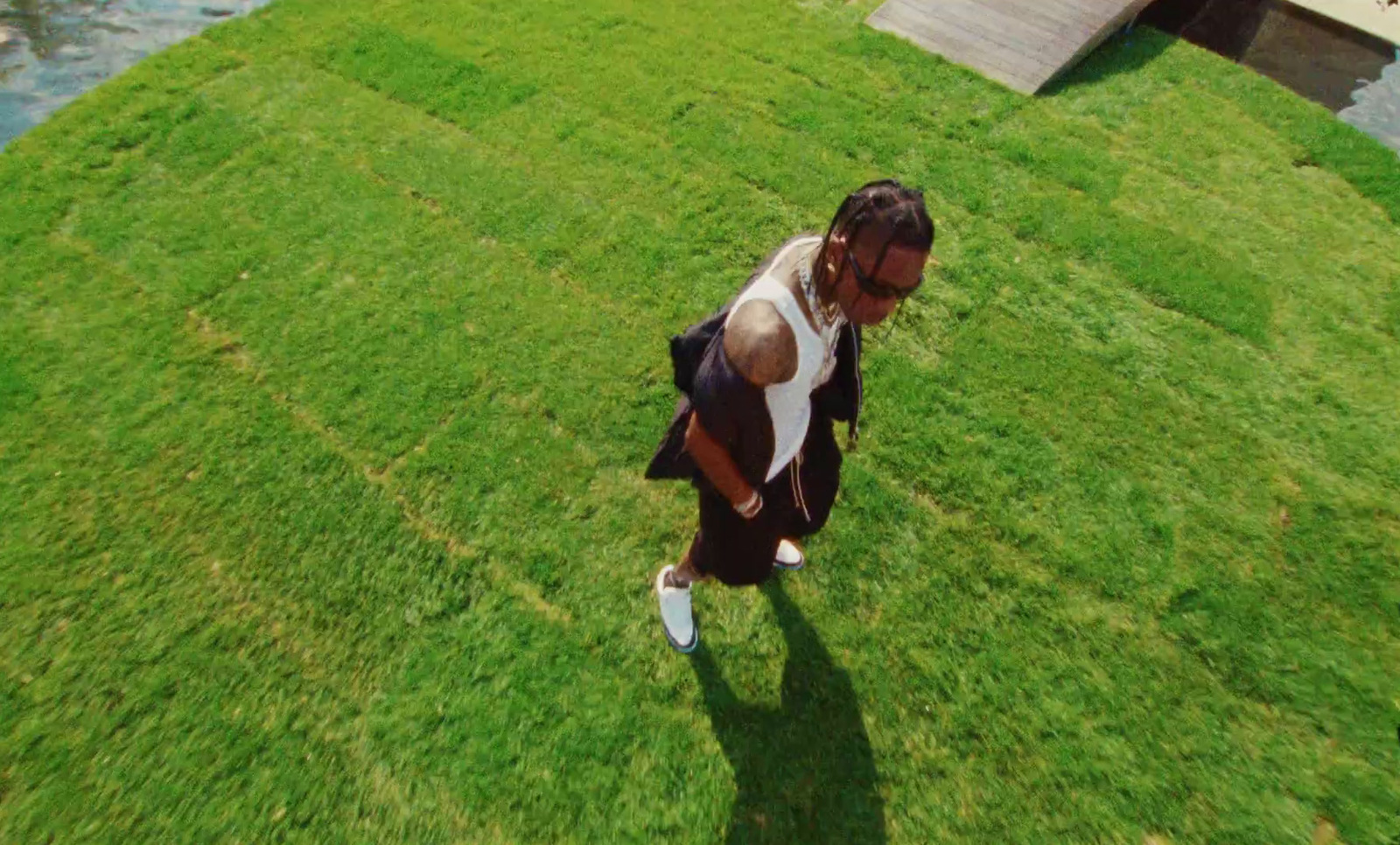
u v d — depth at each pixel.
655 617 2.85
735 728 2.61
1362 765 2.56
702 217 4.30
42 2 5.85
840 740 2.60
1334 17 6.30
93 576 2.91
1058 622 2.87
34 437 3.29
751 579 2.35
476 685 2.67
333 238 4.10
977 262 4.11
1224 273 4.08
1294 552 3.06
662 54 5.41
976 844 2.41
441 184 4.41
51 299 3.79
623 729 2.59
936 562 3.02
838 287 1.56
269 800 2.44
